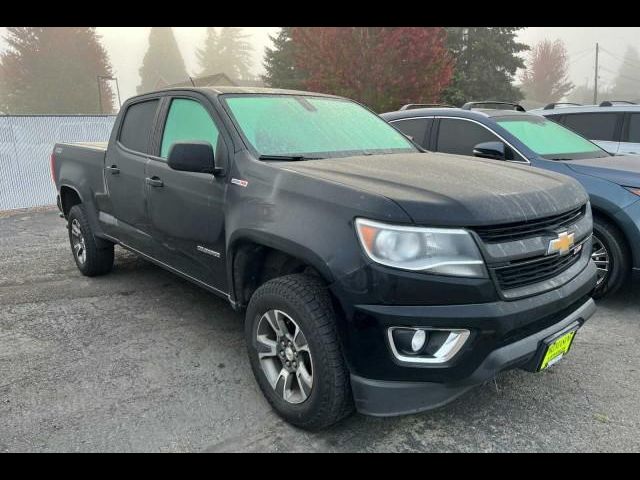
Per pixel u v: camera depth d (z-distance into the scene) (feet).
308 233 8.52
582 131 26.78
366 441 9.12
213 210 10.94
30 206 37.01
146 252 14.14
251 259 10.31
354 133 12.63
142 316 14.60
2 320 14.34
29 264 20.06
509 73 120.06
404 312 7.70
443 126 19.67
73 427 9.46
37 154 37.01
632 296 16.11
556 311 8.68
